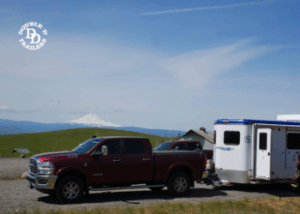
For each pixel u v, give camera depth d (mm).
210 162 12797
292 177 12742
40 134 95250
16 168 20797
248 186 14023
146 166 10461
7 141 75500
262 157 12008
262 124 12312
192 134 27281
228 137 12617
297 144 12938
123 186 10180
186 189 11000
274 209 9336
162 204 9086
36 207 8664
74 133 100000
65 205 9000
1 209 8305
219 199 10570
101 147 10062
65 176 9328
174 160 10938
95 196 10680
